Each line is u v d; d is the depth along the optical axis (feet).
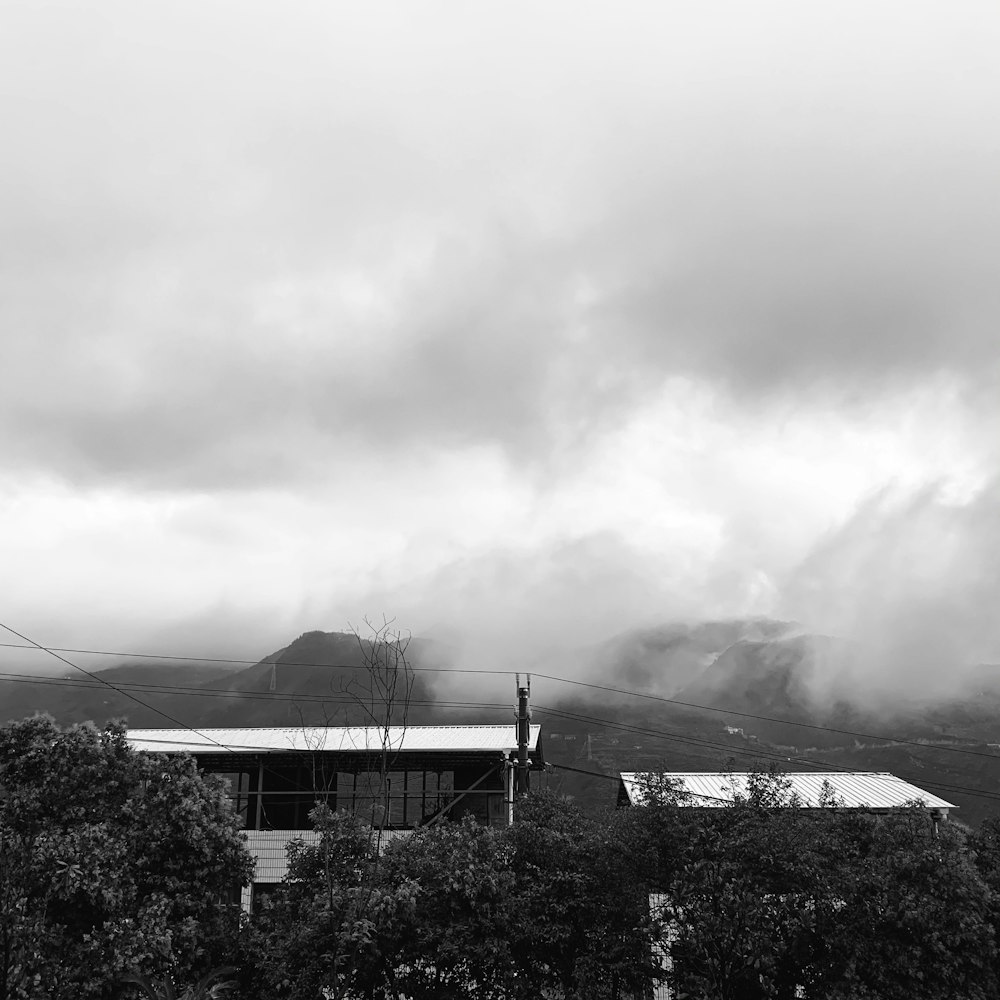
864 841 74.90
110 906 67.87
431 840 80.43
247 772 134.10
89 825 72.95
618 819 78.54
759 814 73.00
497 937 72.59
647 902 74.49
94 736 79.36
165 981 66.23
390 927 71.87
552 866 78.13
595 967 72.08
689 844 71.15
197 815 77.20
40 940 61.11
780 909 70.74
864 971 68.44
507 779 119.03
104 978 63.93
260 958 73.82
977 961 66.90
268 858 116.78
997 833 83.97
